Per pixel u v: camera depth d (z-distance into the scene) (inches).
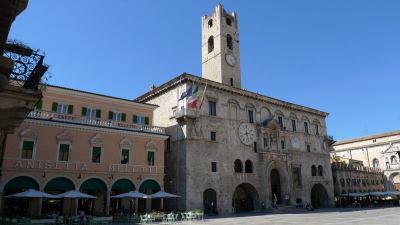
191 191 2020.2
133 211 1798.7
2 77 289.3
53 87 1754.4
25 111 376.8
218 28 2780.5
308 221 1521.9
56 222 1321.4
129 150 1830.7
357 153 4645.7
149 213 1646.2
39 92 364.2
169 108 2320.4
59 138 1599.4
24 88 354.0
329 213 2153.1
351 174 3614.7
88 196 1480.1
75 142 1648.6
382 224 1312.7
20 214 1517.0
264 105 2709.2
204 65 2869.1
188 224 1429.6
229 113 2411.4
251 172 2428.6
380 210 2409.0
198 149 2130.9
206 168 2142.0
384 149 4323.3
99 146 1724.9
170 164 2183.8
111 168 1732.3
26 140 1505.9
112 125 1818.4
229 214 2121.1
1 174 1398.9
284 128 2807.6
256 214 2118.6
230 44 2832.2
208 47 2874.0
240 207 2447.1
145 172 1859.0
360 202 3489.2
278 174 2677.2
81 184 1615.4
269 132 2625.5
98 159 1707.7
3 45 283.7
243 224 1396.4
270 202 2427.4
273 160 2559.1
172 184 2123.5
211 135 2245.3
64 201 1651.1
